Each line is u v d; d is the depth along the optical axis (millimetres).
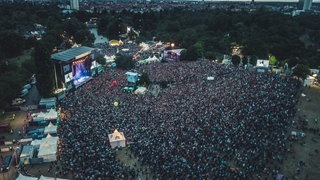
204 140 47719
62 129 53250
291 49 121500
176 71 91625
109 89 75312
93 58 88750
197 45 117500
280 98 67500
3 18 187625
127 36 171750
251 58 109000
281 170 42062
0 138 51906
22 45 121562
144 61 107500
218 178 38781
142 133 50469
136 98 67812
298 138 51625
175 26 176375
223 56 122188
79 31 148625
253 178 39562
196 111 59094
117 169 40719
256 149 45312
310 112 64500
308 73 87438
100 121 54719
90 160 42594
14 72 79250
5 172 42531
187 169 40250
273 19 182000
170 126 52562
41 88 69438
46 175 41094
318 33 154375
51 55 75250
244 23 179625
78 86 80188
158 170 40719
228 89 73188
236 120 55094
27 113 64250
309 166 43406
